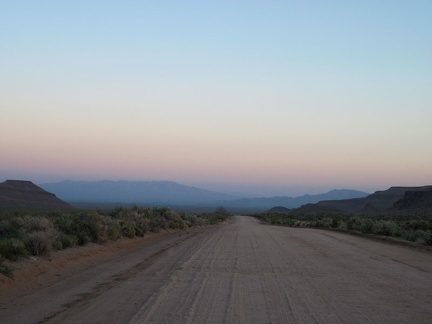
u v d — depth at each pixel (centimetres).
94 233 2553
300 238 3766
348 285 1576
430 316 1160
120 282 1564
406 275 1809
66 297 1315
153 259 2202
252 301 1300
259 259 2234
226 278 1670
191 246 2895
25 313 1124
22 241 1841
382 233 4112
